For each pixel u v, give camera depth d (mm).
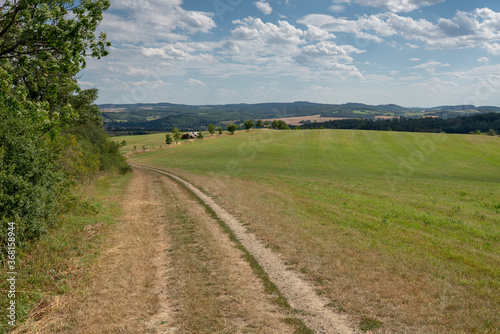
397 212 13766
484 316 5121
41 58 7234
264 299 5973
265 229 10750
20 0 6598
